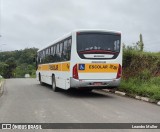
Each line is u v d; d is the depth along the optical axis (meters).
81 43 14.87
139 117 9.59
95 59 14.98
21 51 103.00
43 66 23.70
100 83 15.03
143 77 17.86
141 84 16.64
